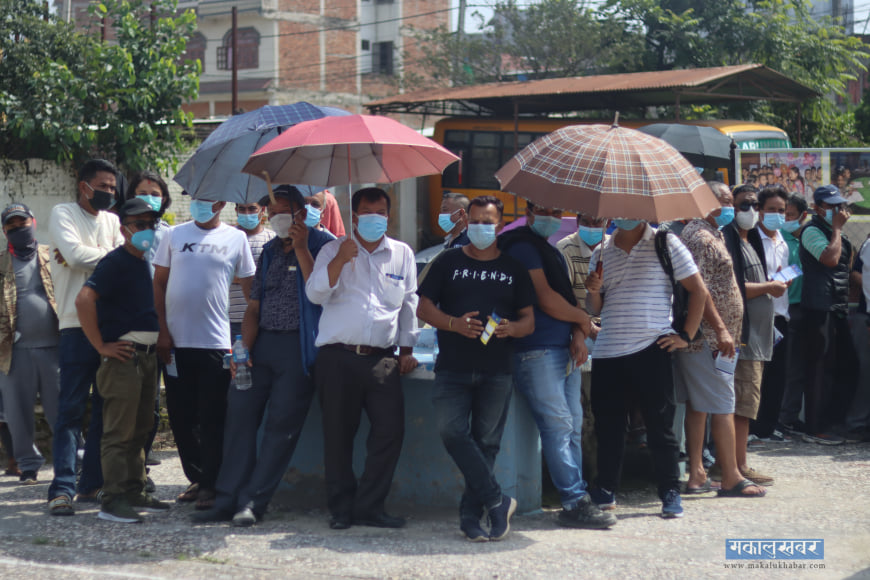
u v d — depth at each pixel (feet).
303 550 15.15
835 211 25.52
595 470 20.80
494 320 15.55
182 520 17.29
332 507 16.78
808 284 26.04
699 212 15.49
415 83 102.63
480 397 16.05
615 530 16.51
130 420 17.06
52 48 60.44
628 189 15.24
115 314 16.87
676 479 17.44
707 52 78.07
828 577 13.67
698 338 18.81
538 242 16.56
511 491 17.54
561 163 15.71
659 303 17.17
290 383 17.12
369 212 16.28
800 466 22.66
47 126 56.80
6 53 58.75
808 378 26.53
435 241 66.03
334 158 17.51
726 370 18.89
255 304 17.61
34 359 20.44
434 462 18.10
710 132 38.19
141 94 59.00
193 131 67.87
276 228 17.20
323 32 139.85
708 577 13.66
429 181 66.18
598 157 15.52
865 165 29.04
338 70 141.59
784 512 17.76
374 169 17.60
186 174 18.43
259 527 16.75
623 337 17.15
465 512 16.08
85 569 14.12
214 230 18.65
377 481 16.76
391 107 70.23
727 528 16.52
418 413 18.15
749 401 20.72
